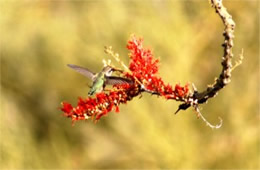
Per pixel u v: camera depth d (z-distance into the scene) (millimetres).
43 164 18344
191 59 16875
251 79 16891
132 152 18188
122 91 4707
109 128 18594
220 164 16922
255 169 16766
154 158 17234
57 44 19359
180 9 16875
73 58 19188
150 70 4688
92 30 18141
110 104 4707
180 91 4578
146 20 16859
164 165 17031
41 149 18578
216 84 4387
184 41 16719
